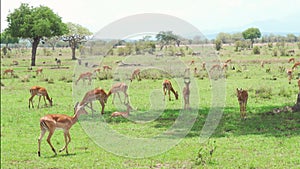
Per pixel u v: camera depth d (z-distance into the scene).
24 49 98.69
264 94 21.36
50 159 11.14
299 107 16.78
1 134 14.44
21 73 39.94
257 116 16.08
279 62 44.81
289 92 22.30
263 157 10.73
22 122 16.53
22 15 57.12
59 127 11.53
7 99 23.08
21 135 14.27
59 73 38.34
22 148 12.37
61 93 24.83
